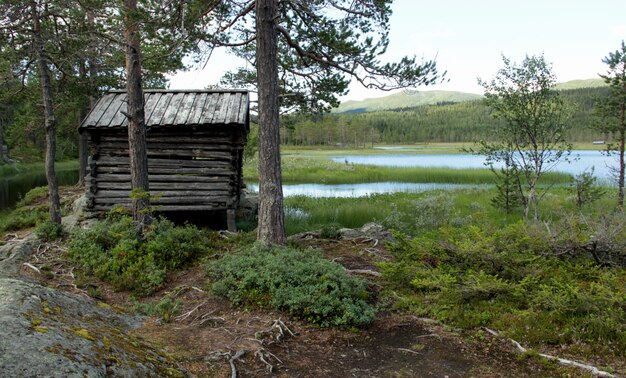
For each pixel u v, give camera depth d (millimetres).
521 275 6434
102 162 11688
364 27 9922
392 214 13859
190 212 13297
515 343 5008
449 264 6949
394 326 5629
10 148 45188
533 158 12844
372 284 6969
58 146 48438
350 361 4715
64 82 14219
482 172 33031
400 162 54312
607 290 5293
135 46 9055
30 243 9781
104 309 4203
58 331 2703
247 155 26453
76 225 11430
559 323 5320
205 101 12570
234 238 9828
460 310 5855
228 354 4516
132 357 2928
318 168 38656
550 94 12414
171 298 6688
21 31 10648
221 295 6492
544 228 8312
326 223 13656
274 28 8109
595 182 22672
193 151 11773
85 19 10852
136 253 8102
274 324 5457
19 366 2205
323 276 6277
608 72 13453
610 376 4184
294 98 12180
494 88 12688
